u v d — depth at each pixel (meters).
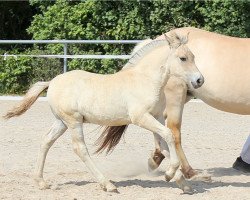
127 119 8.44
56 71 20.02
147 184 8.94
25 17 24.16
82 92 8.47
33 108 16.50
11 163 10.30
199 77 8.12
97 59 19.94
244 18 19.50
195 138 12.70
